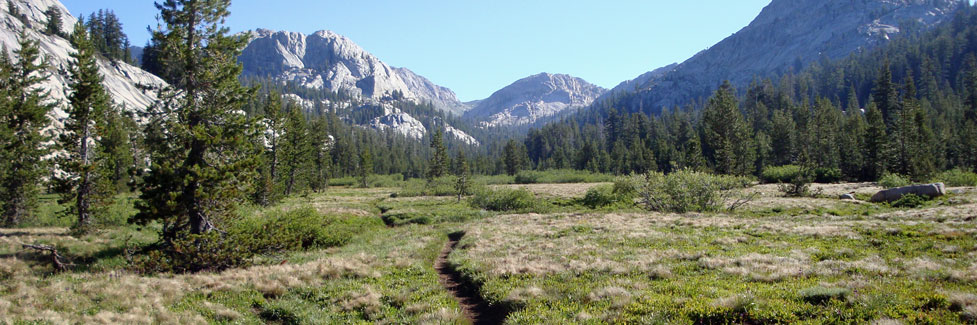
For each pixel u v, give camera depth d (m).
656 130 162.38
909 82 111.44
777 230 19.73
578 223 27.42
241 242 19.91
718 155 85.31
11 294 13.31
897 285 9.62
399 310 11.31
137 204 20.03
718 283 10.90
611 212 36.59
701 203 35.56
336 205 52.78
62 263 19.11
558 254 16.77
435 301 11.91
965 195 35.16
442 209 48.50
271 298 13.27
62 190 27.81
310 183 82.94
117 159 52.84
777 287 10.05
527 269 14.34
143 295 13.39
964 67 157.62
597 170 135.00
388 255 19.92
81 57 29.11
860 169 82.94
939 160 80.94
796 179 53.22
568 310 9.68
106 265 20.00
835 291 8.84
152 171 19.58
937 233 16.16
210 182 19.80
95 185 28.61
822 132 94.62
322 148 91.12
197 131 19.83
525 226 28.02
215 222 20.61
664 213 32.84
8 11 107.25
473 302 12.32
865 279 10.34
